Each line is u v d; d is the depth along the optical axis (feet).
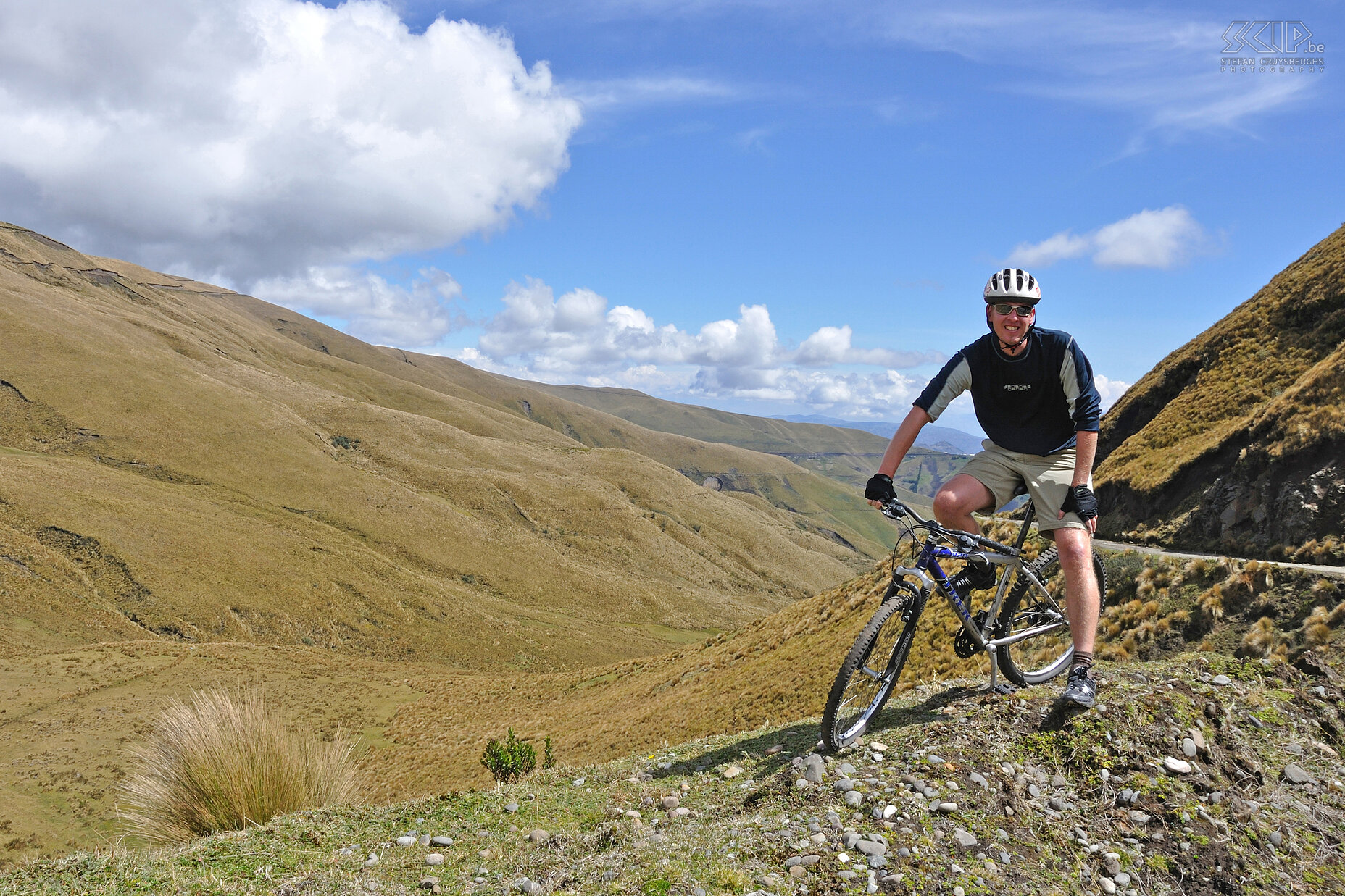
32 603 322.14
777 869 11.13
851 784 13.15
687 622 538.06
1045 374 13.84
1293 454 68.28
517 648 414.62
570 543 612.70
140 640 297.94
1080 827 12.05
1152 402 137.49
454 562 511.40
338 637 379.55
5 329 566.77
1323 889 11.00
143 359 604.90
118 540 379.35
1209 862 11.32
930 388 14.98
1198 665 16.49
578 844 13.08
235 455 542.98
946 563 15.69
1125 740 13.58
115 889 12.19
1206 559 60.85
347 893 11.96
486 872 12.43
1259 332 115.34
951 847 11.43
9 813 141.08
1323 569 52.11
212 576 384.06
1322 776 13.23
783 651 148.36
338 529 502.79
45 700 212.84
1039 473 14.48
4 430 489.26
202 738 20.47
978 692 17.24
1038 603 16.58
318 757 21.65
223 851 13.94
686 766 17.16
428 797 17.02
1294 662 16.55
